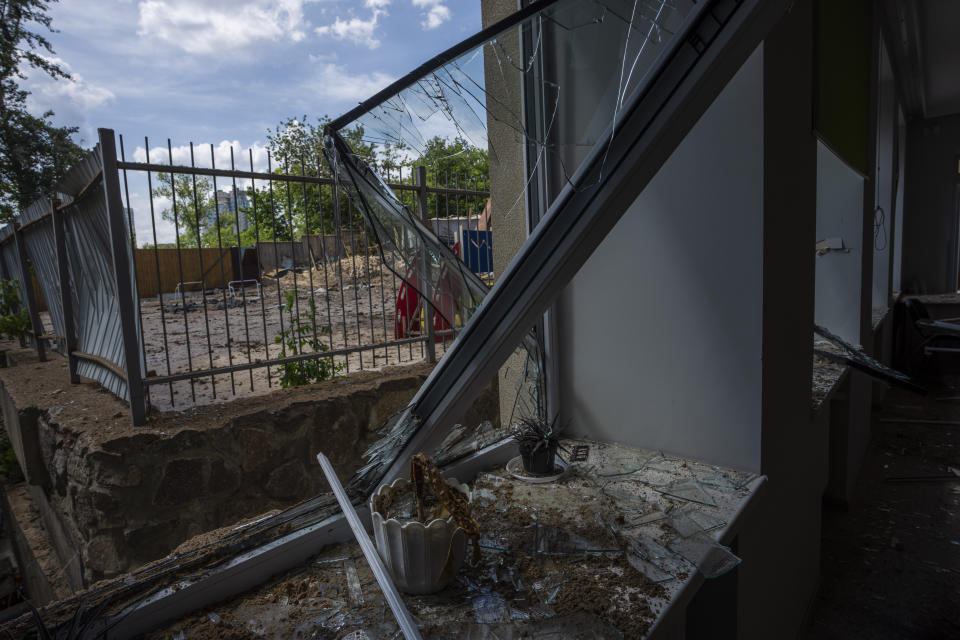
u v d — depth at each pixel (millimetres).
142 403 2256
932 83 5188
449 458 1236
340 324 5305
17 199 14469
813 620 1926
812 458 1817
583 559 841
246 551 802
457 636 657
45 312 7562
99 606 672
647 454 1327
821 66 1607
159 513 2137
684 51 754
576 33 949
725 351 1204
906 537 2453
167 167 2266
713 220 1188
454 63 818
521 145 1329
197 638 656
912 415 4246
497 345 879
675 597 731
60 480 2443
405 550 720
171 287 9273
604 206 796
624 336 1364
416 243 984
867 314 2982
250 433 2357
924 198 6527
